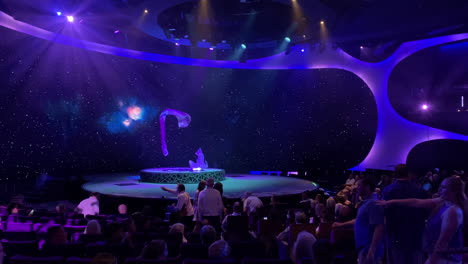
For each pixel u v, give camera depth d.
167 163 24.86
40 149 19.86
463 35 18.41
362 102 22.86
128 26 15.98
